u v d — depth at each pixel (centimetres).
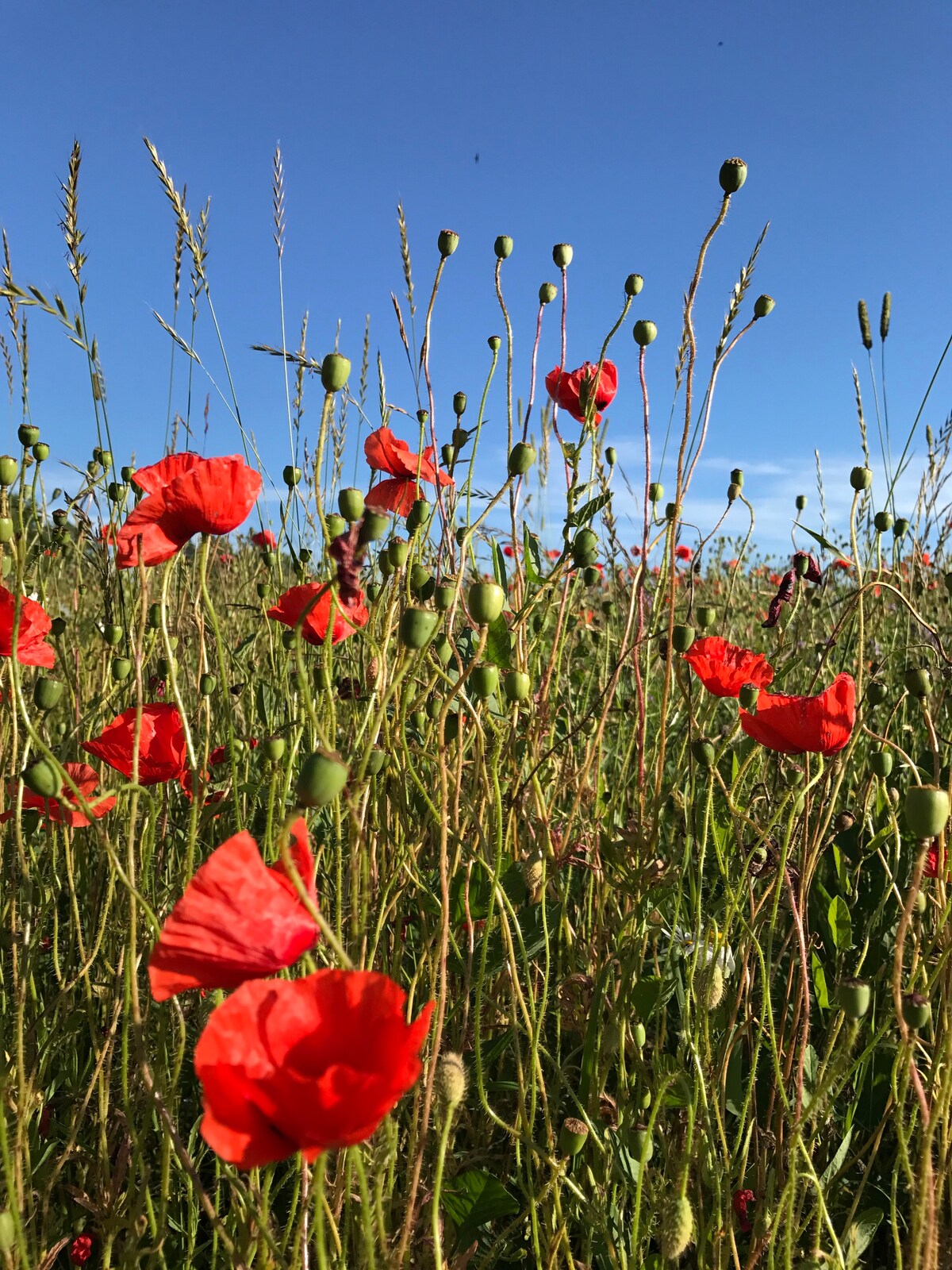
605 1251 45
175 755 47
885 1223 51
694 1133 45
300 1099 24
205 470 41
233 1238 41
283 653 74
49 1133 51
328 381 46
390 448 58
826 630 101
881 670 87
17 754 50
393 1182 42
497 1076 56
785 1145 47
